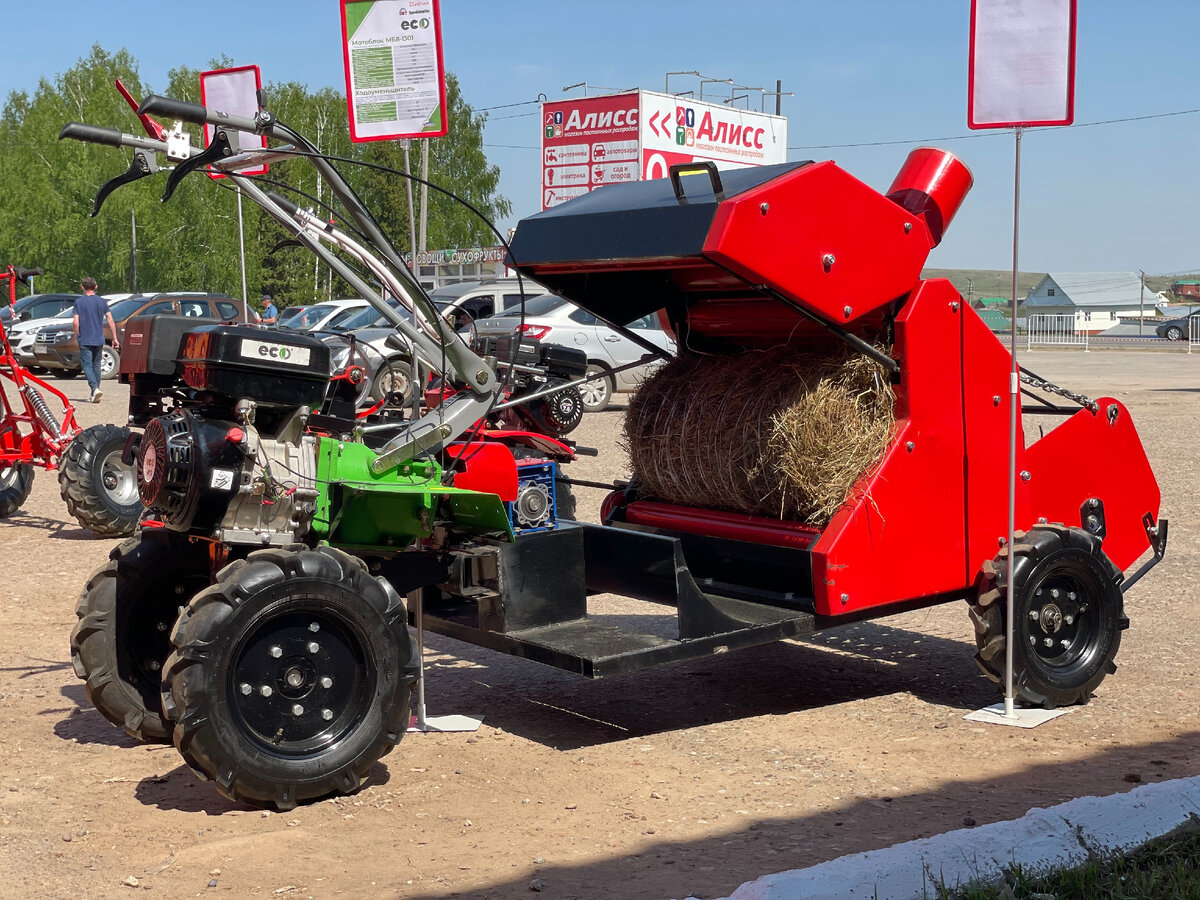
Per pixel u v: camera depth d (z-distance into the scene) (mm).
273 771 4195
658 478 6012
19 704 5637
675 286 5977
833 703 5629
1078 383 25656
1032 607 5375
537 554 5141
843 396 5168
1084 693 5488
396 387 9133
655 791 4488
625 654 4715
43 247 59969
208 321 5496
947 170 5570
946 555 5344
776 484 5406
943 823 4109
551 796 4453
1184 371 30859
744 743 5047
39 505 11617
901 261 5062
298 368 4484
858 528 5074
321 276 61125
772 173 4852
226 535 4449
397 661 4445
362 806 4363
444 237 62188
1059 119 5070
